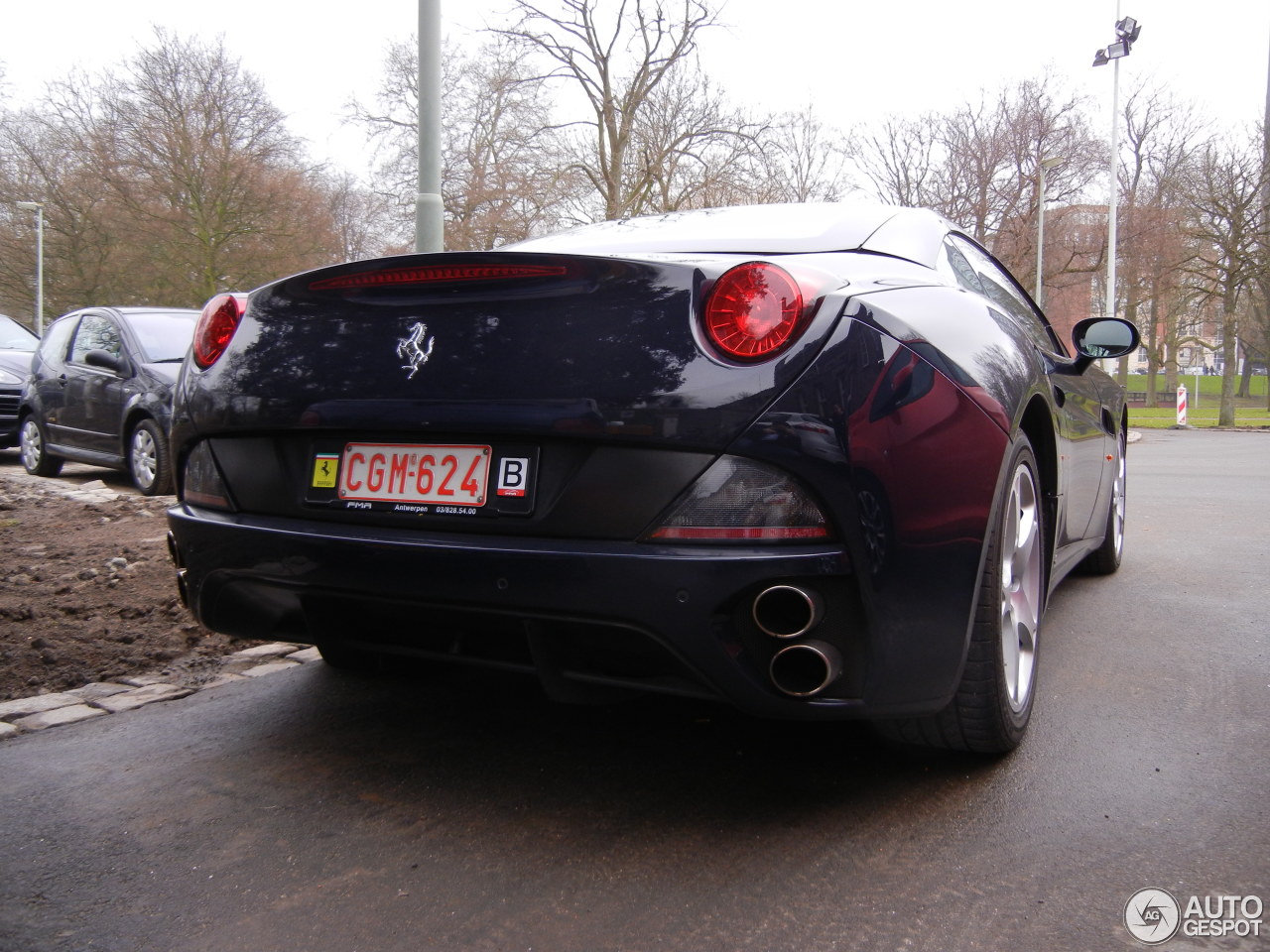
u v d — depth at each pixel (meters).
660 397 2.11
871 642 2.16
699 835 2.30
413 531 2.33
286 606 2.64
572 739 2.88
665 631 2.09
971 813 2.39
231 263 29.77
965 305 2.66
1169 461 14.26
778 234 2.85
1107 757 2.73
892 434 2.16
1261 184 32.06
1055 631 4.07
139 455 7.92
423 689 3.34
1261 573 5.23
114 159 30.06
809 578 2.09
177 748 2.86
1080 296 37.78
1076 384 3.82
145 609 4.32
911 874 2.12
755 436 2.07
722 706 3.13
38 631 4.03
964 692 2.50
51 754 2.82
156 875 2.16
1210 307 36.44
